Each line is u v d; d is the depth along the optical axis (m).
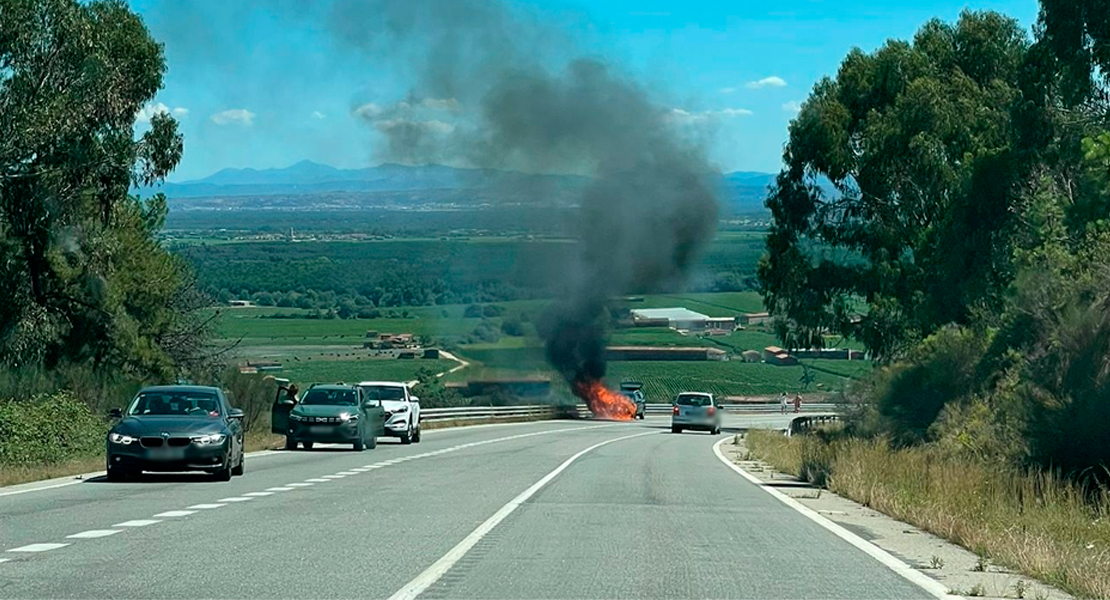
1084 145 34.97
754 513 19.02
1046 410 22.91
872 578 12.27
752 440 43.59
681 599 10.87
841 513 19.27
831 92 62.31
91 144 40.38
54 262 42.31
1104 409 21.14
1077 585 11.52
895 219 58.31
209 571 12.16
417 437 45.06
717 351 100.56
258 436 42.94
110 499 19.66
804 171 62.06
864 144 58.97
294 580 11.64
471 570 12.45
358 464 30.34
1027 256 35.28
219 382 46.53
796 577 12.27
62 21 39.44
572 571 12.47
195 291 51.72
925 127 55.91
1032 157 44.12
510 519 17.55
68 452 29.73
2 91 39.31
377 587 11.27
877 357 57.75
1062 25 40.00
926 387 37.97
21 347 42.59
